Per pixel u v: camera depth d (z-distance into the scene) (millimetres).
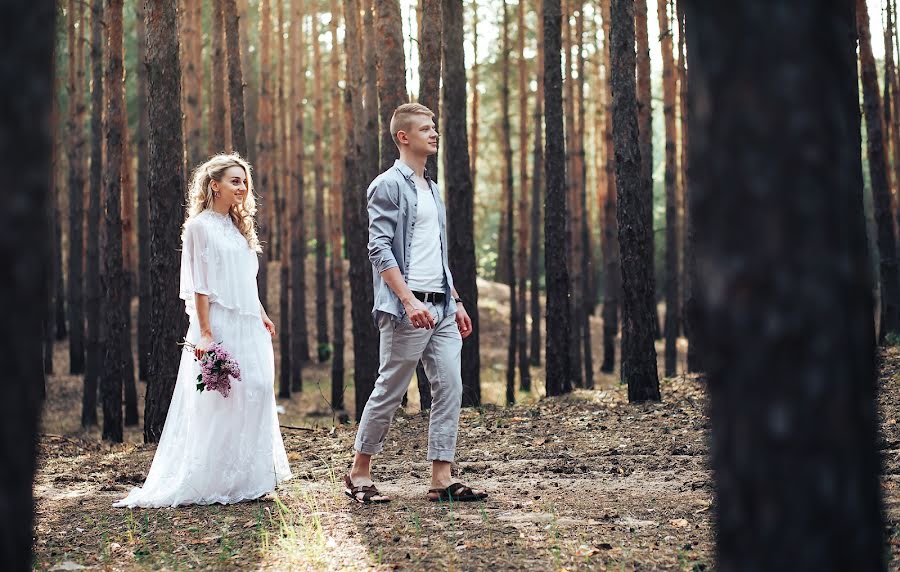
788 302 1313
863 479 1349
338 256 17422
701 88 1406
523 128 19953
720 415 1394
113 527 4555
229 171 5352
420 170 4930
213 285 5180
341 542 3980
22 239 1489
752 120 1330
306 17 23891
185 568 3637
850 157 1365
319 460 6727
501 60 23109
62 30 19188
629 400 9766
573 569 3402
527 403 10883
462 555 3650
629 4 9617
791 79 1312
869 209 25516
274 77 23219
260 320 5391
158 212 9398
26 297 1500
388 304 4703
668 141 18000
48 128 1534
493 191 33844
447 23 11695
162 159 9438
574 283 18516
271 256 26562
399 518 4410
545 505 4684
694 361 14250
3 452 1491
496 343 25188
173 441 5227
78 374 19359
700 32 1402
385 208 4723
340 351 17266
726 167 1357
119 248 11570
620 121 9688
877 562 1374
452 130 11680
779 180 1315
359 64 15750
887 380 9070
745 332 1342
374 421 4871
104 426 11586
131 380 15141
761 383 1333
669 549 3693
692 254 14203
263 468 5203
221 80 15391
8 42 1479
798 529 1322
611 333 20250
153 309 9484
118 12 11688
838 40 1360
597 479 5547
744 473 1358
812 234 1310
